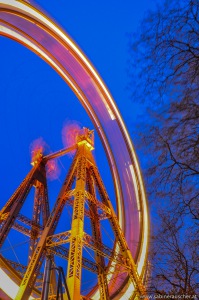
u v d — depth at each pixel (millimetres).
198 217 16188
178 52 15750
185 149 15797
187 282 16656
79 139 63750
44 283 13945
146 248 59375
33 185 67312
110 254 49406
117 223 55938
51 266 14516
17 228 57125
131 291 54312
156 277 17906
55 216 49062
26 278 42000
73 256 41906
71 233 44688
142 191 65938
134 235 63062
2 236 51062
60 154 66688
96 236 54875
